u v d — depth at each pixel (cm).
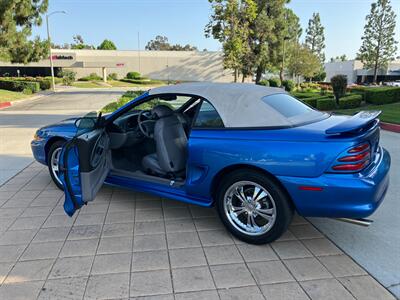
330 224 378
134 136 436
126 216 400
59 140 471
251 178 317
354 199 283
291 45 5056
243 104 338
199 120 349
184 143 404
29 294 264
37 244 337
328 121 345
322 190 288
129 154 452
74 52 6203
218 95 350
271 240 323
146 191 401
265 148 305
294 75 5638
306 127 316
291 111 354
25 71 5959
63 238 348
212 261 306
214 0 2855
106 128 418
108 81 5781
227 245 333
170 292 265
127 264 302
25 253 321
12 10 2259
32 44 2664
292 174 296
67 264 302
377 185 291
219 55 6444
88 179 335
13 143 834
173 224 379
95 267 298
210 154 331
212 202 352
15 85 3134
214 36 3016
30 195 468
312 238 347
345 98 1552
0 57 2508
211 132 336
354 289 267
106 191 480
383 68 5934
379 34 5456
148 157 417
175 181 385
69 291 267
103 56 6381
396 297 258
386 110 1363
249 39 3800
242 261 306
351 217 290
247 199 329
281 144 302
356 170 284
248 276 284
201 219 391
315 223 380
